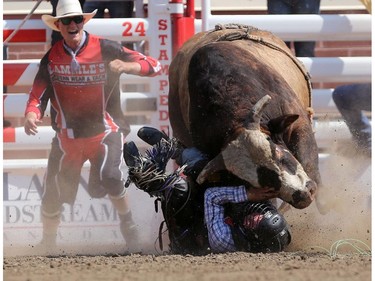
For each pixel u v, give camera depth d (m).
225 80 13.76
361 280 9.85
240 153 12.62
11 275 10.70
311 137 13.90
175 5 18.64
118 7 19.69
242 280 9.87
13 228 18.34
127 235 18.22
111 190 17.95
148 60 18.00
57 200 18.09
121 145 18.03
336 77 19.75
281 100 13.71
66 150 17.98
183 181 13.91
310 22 19.44
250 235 13.44
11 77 18.86
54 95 17.94
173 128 16.83
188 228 14.05
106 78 17.88
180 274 10.41
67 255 16.28
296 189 12.43
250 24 19.28
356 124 19.62
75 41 17.64
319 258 12.31
